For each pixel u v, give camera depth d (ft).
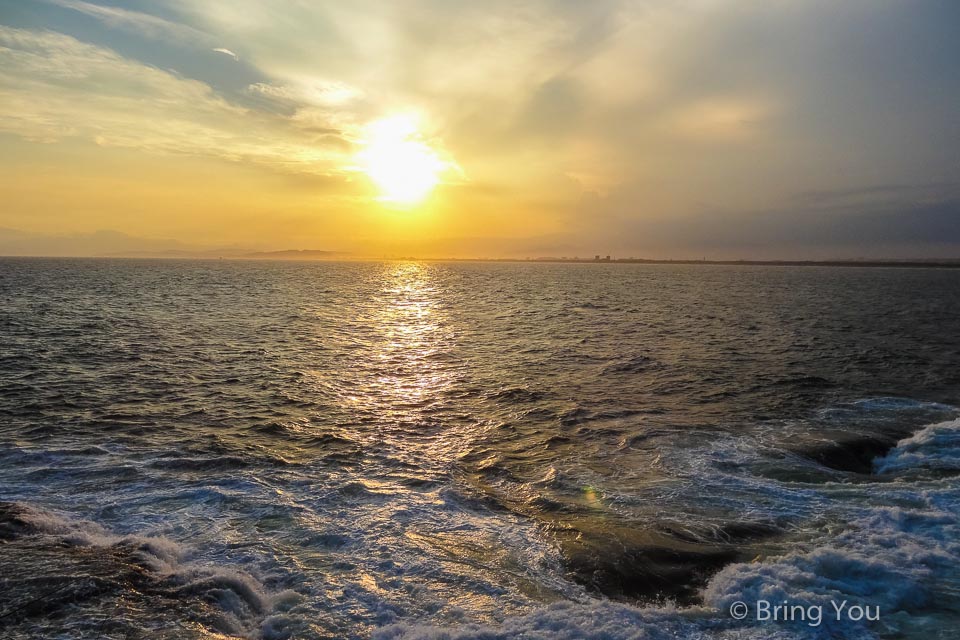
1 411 55.88
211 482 40.88
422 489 40.83
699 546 32.60
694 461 46.65
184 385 70.18
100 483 40.06
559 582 28.96
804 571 28.84
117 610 24.43
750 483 41.96
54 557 28.55
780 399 66.90
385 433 53.88
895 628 24.70
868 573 28.81
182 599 25.71
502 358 93.56
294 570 29.43
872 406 63.93
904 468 44.96
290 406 62.34
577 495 40.09
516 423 57.41
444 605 26.58
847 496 39.40
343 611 25.91
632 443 51.34
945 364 88.94
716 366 86.53
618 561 30.91
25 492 38.04
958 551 30.99
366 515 36.27
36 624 23.04
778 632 24.44
